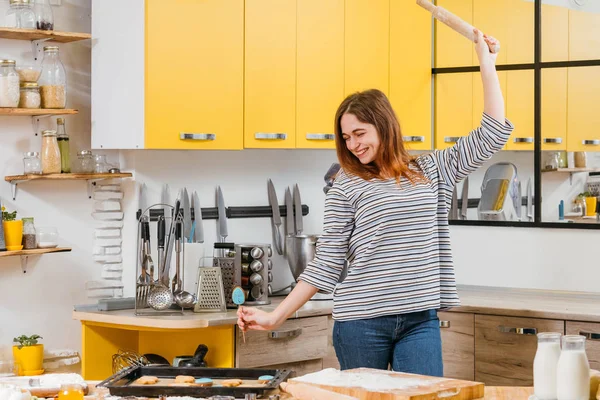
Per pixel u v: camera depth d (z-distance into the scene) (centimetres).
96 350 395
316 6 434
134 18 386
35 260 397
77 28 411
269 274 445
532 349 398
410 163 316
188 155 437
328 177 463
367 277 304
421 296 301
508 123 313
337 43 441
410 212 303
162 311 380
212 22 400
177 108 391
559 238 462
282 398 248
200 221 434
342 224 310
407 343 303
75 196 409
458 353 416
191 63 395
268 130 420
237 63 409
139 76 384
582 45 457
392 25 461
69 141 407
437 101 489
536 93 468
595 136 454
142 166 420
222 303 390
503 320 405
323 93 438
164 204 402
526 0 468
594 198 455
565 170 462
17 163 393
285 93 425
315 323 404
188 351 401
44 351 399
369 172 311
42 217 399
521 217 472
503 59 475
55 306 404
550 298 441
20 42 393
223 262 415
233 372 277
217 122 403
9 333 391
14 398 240
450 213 489
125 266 421
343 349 310
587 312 389
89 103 416
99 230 415
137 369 279
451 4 482
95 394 262
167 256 401
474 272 482
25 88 375
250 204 462
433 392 232
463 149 316
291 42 426
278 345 391
